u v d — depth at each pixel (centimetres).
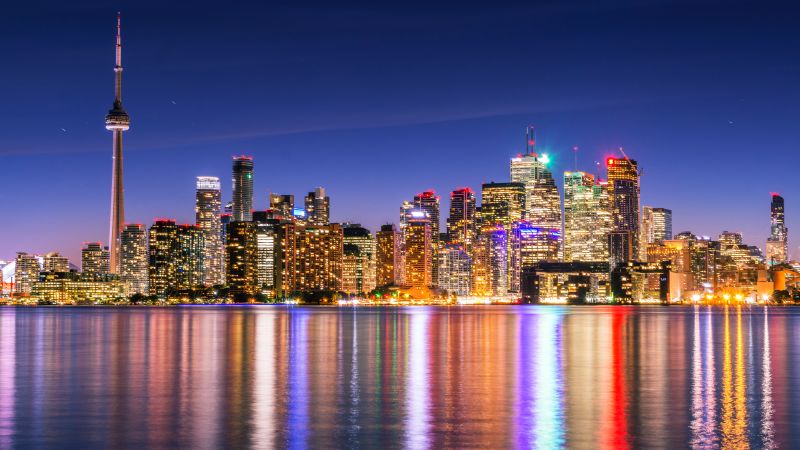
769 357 11181
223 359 10819
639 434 5219
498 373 8900
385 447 4862
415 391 7281
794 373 8900
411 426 5519
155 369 9400
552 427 5466
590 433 5259
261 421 5706
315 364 10025
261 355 11538
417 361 10475
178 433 5281
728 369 9369
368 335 17800
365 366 9750
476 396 6950
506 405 6425
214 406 6378
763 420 5709
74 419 5806
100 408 6288
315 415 5956
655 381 8088
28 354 11912
